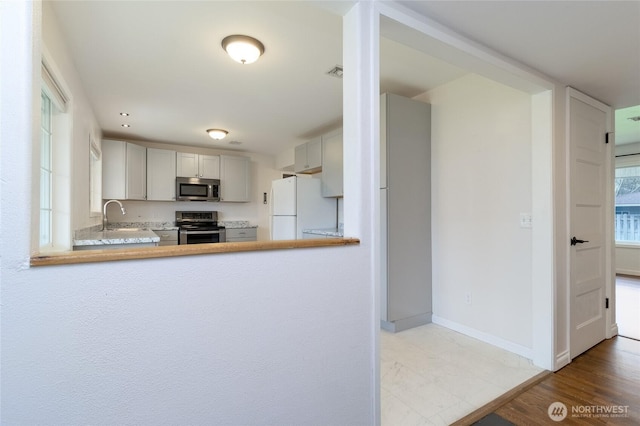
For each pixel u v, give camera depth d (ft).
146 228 16.53
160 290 3.16
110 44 7.21
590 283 8.65
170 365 3.21
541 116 7.59
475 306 9.17
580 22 5.43
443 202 10.10
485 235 8.91
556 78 7.62
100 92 9.98
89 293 2.87
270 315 3.77
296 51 7.62
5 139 2.64
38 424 2.72
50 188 7.14
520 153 8.14
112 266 2.96
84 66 8.22
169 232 16.51
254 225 19.95
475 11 5.15
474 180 9.20
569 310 7.84
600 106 9.06
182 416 3.27
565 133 7.91
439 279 10.23
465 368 7.43
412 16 5.08
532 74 7.06
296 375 3.96
